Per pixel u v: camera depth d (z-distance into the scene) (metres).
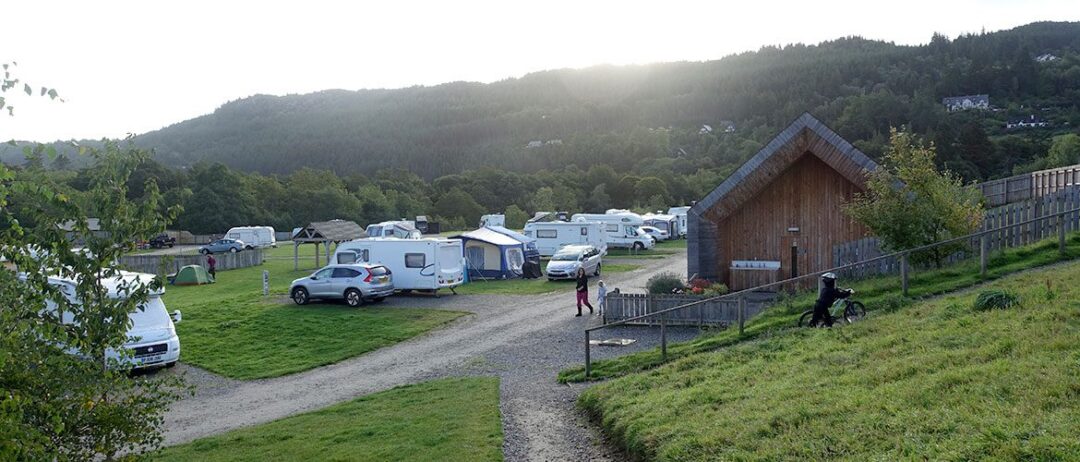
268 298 30.73
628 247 54.19
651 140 159.25
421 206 100.38
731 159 140.12
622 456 9.90
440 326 24.95
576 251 38.59
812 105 170.38
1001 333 10.41
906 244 19.20
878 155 88.69
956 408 7.71
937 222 19.05
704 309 21.72
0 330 7.01
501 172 116.19
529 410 13.04
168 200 74.44
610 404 11.88
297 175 106.50
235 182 91.69
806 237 25.41
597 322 23.97
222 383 18.89
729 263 26.17
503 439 11.12
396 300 30.53
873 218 19.81
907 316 13.31
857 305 15.27
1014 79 151.88
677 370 13.45
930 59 186.75
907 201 19.47
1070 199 20.25
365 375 18.78
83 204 8.55
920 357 10.09
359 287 28.39
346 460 10.50
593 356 18.44
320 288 28.70
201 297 34.12
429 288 31.34
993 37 195.88
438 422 12.38
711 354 14.10
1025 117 128.12
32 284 7.89
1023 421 6.97
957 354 9.80
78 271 8.40
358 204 95.94
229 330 24.58
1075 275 13.86
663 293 24.52
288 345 22.72
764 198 25.78
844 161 24.03
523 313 26.81
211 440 12.98
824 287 14.55
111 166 8.84
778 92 198.88
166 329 19.98
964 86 157.38
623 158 152.12
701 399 10.66
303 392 17.45
